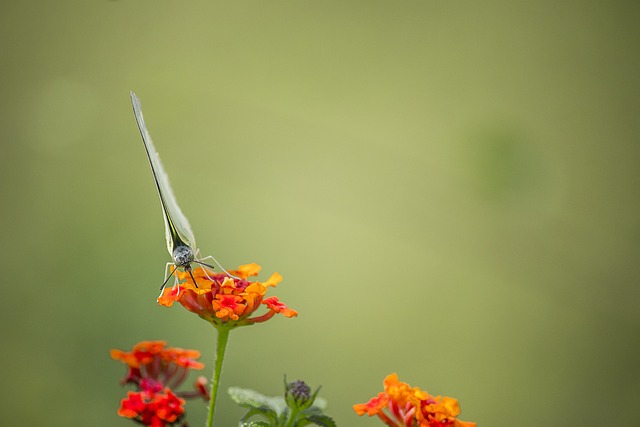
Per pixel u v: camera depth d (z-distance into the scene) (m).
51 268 0.62
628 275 0.53
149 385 0.39
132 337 0.60
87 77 0.64
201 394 0.40
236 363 0.65
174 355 0.39
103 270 0.62
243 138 0.61
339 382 0.68
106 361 0.59
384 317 0.72
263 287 0.37
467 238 0.54
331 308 0.72
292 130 0.61
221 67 0.74
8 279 0.61
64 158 0.66
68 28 0.70
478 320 0.72
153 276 0.63
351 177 0.60
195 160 0.60
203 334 0.61
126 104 0.65
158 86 0.61
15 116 0.65
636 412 0.61
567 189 0.71
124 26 0.72
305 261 0.73
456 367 0.70
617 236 0.55
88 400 0.57
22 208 0.65
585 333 0.67
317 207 0.70
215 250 0.71
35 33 0.69
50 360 0.58
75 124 0.59
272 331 0.69
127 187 0.67
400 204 0.57
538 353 0.68
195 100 0.61
